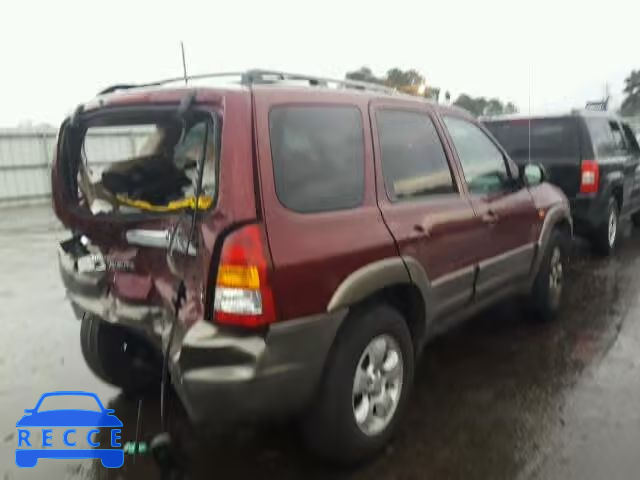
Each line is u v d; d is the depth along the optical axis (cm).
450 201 361
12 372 424
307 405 272
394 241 303
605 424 332
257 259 240
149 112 282
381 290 308
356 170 298
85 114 313
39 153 1538
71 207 323
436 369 414
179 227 256
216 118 250
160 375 376
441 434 325
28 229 1108
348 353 278
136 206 291
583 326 495
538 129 683
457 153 382
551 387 381
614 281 628
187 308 256
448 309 363
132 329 298
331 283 268
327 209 277
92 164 336
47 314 562
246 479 290
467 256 371
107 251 300
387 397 309
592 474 286
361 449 290
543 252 469
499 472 289
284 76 299
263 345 244
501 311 536
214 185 248
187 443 324
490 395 372
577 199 662
